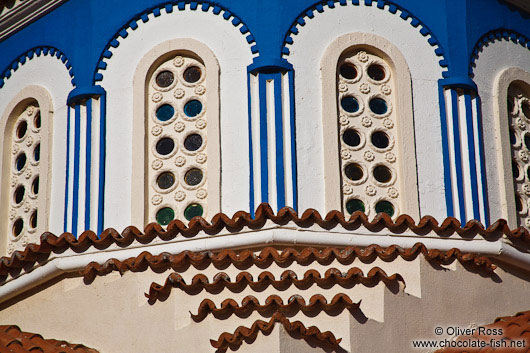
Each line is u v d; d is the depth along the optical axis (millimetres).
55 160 31516
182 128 30266
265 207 27562
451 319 26578
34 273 28812
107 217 30062
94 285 27688
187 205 29688
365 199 29609
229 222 27672
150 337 26375
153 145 30344
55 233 30828
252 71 29891
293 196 28906
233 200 29219
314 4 30578
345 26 30703
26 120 32938
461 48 31328
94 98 31078
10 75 33469
